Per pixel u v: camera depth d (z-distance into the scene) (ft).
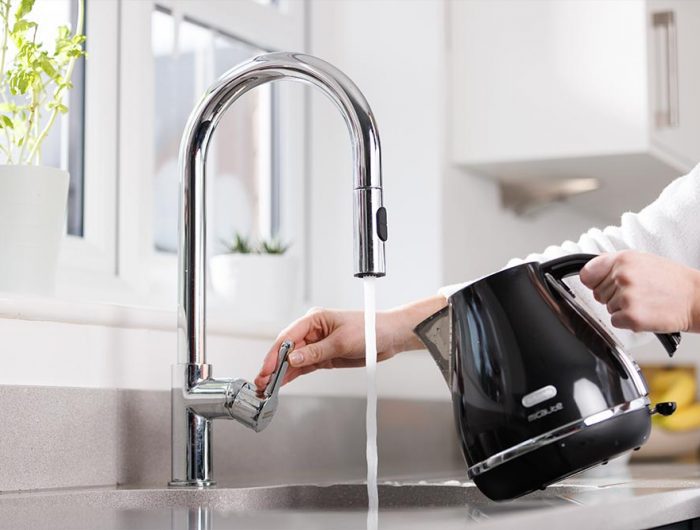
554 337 2.97
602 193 7.56
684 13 6.98
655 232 4.42
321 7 6.60
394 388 5.83
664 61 6.51
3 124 3.97
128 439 3.84
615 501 2.91
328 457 5.08
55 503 3.26
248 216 6.26
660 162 6.45
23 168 3.79
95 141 5.06
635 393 2.96
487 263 6.94
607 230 4.57
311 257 6.49
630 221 4.50
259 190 6.36
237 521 3.15
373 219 3.27
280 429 4.73
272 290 5.45
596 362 2.95
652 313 3.15
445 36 6.50
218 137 6.05
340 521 2.99
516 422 2.91
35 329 3.57
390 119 6.45
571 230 8.38
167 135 5.70
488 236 6.98
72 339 3.71
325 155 6.63
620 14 6.23
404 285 6.32
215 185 6.00
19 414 3.43
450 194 6.45
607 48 6.25
